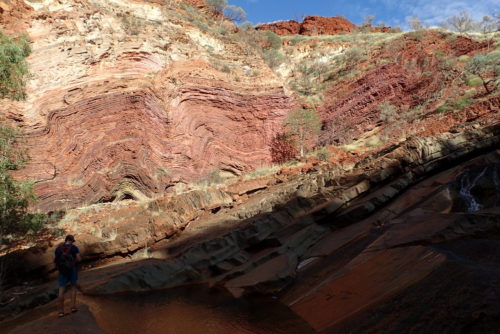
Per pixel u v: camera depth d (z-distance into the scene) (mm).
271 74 31266
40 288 9805
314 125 29766
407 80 30234
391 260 6453
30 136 18281
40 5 23234
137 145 20609
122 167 20062
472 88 25406
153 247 13742
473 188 9375
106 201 19781
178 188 22234
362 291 5973
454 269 4781
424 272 5195
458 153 13742
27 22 21547
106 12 25031
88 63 21781
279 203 14422
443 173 12516
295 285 8242
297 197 13438
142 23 26781
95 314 7531
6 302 9180
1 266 10359
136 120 21031
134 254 13102
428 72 29438
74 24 22516
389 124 28109
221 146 26516
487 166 9781
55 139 18922
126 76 22641
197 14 41000
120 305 8203
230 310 7332
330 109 33719
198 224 15586
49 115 19047
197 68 26531
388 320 4332
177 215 15586
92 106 20281
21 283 10914
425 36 33906
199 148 24969
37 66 20375
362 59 37031
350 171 15602
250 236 11641
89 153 19641
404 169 13445
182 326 6629
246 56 34406
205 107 26266
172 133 23188
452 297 4070
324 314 6012
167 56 25859
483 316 3408
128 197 20375
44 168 18156
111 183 19797
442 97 26719
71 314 6738
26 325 6180
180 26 31906
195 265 10797
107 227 14219
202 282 10195
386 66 31844
